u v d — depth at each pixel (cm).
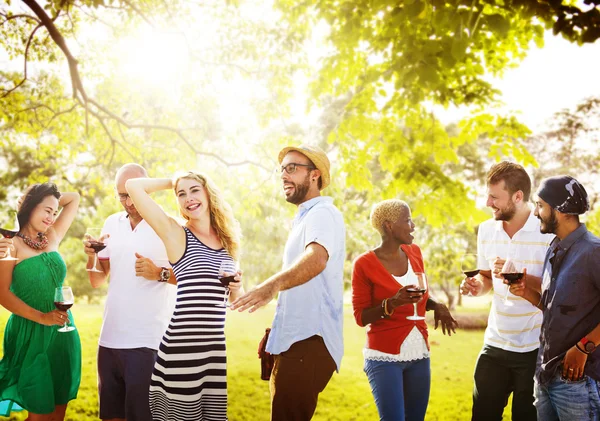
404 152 736
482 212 728
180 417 276
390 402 296
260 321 1320
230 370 786
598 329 247
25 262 339
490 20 415
